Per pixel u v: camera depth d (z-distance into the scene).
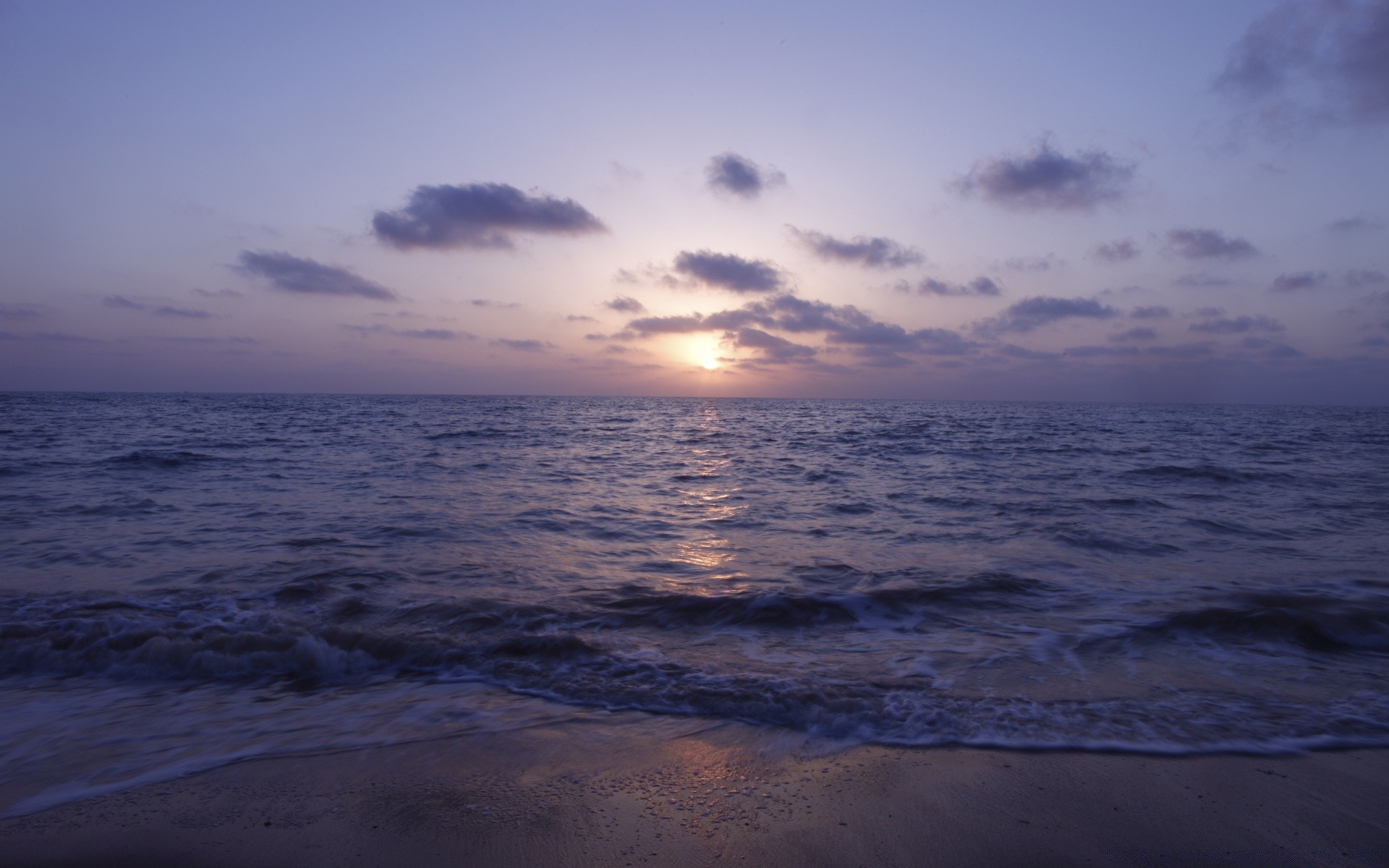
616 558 9.90
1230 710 5.10
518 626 6.97
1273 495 15.77
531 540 10.98
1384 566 9.46
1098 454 26.52
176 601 7.41
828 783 4.12
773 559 9.88
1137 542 10.82
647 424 52.34
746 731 4.80
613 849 3.49
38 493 14.76
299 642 6.13
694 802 3.92
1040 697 5.33
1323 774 4.20
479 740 4.66
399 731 4.79
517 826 3.69
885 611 7.54
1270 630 6.71
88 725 4.86
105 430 34.69
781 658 6.23
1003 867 3.36
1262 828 3.65
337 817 3.77
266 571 8.72
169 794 3.99
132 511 12.77
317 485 16.50
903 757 4.43
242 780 4.14
